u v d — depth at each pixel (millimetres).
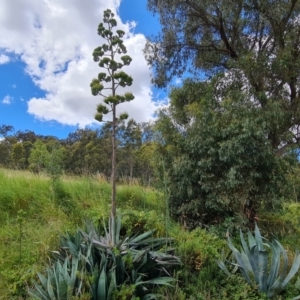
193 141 6676
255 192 6668
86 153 22344
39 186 7176
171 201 7027
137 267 3652
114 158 4609
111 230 4277
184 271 4090
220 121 6793
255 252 3873
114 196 4590
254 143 6258
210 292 3830
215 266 4266
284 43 8695
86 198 7219
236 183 6188
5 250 4465
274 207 6734
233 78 8375
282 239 6590
